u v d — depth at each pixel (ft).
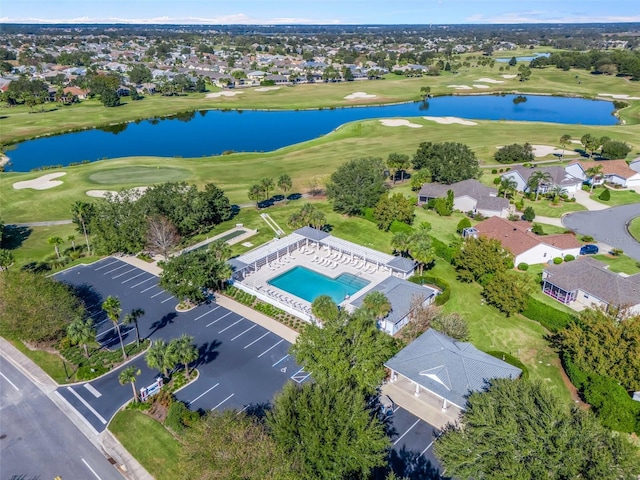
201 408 134.00
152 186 319.68
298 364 142.10
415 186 309.83
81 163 389.19
